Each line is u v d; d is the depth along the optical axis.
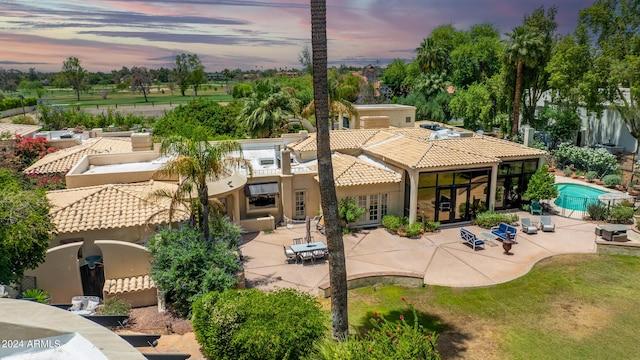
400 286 19.22
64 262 17.58
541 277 19.80
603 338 15.12
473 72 74.00
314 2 12.47
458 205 27.42
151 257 18.14
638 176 35.81
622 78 37.12
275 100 44.88
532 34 46.94
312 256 21.77
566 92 43.25
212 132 51.12
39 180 27.55
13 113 76.50
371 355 9.95
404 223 26.23
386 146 30.09
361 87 85.88
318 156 13.34
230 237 20.09
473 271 20.61
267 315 12.62
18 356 3.44
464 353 14.33
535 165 29.47
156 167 27.67
